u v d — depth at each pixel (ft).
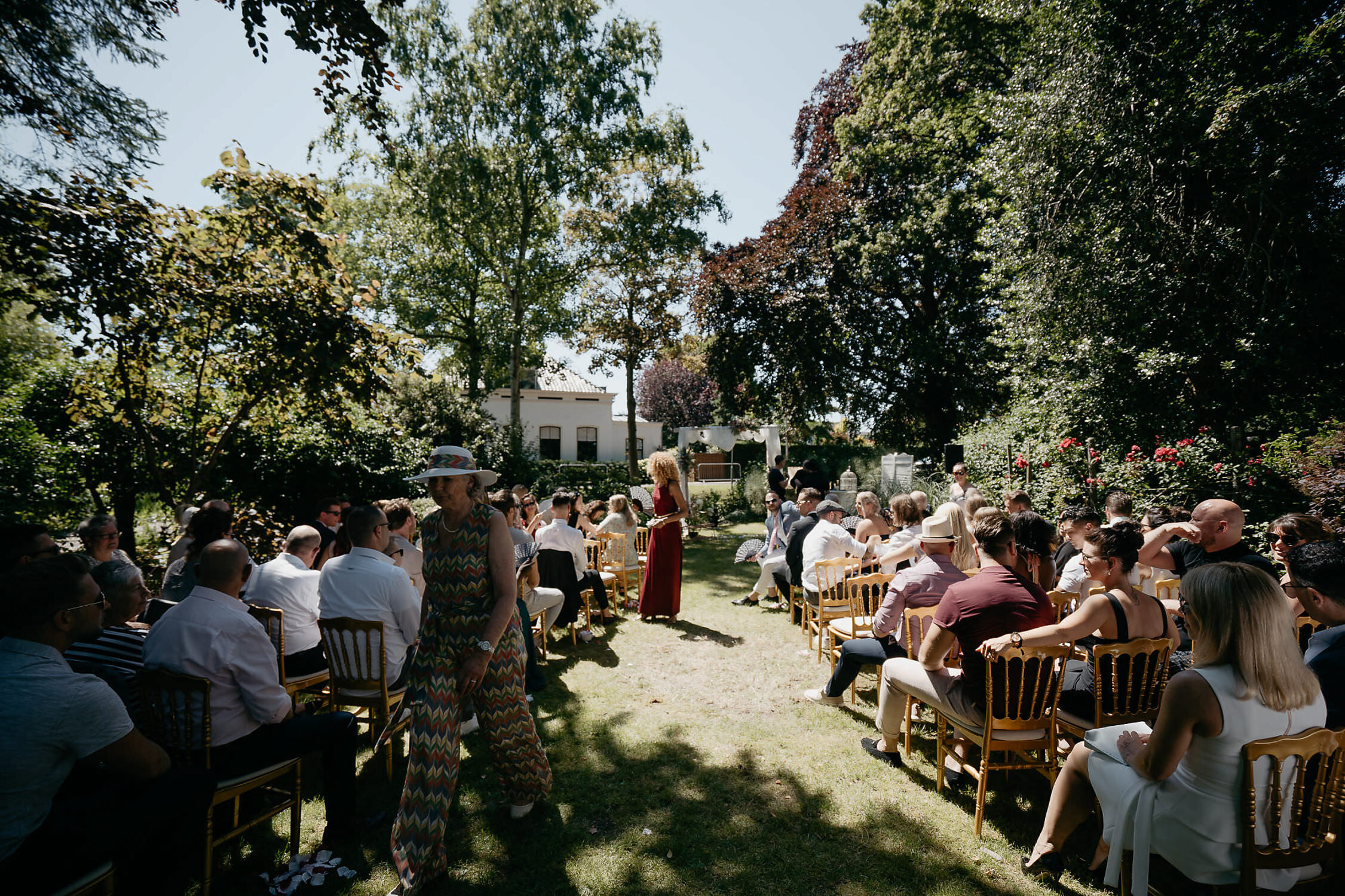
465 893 8.53
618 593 24.98
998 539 10.21
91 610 6.69
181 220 18.66
